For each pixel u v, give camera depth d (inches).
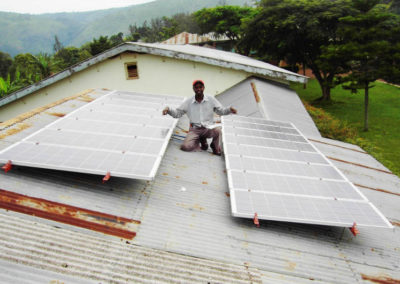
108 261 105.9
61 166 139.0
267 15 989.2
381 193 220.1
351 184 174.6
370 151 458.3
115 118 221.8
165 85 482.9
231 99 428.8
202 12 1742.1
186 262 115.4
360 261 134.5
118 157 155.1
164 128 211.2
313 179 176.9
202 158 218.2
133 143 175.3
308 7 884.0
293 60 1094.4
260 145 221.1
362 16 681.0
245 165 183.0
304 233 146.7
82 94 309.4
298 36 938.7
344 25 725.3
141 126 209.3
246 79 482.9
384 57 666.8
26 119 214.8
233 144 212.7
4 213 118.3
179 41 2050.9
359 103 1005.8
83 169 138.7
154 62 466.9
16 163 139.2
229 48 2171.5
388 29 672.4
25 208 123.0
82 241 113.0
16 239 105.7
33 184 139.1
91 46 1600.6
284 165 191.9
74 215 125.8
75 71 456.1
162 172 181.3
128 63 467.2
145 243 121.1
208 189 174.7
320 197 157.0
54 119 224.8
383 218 142.7
